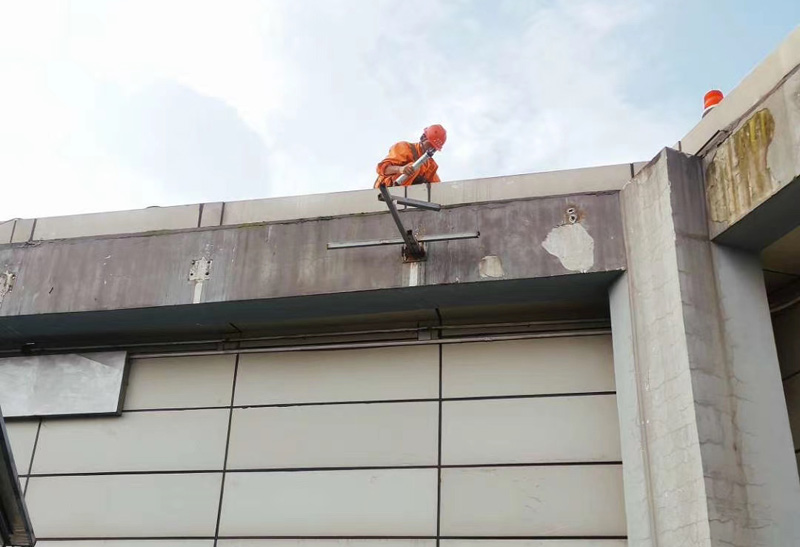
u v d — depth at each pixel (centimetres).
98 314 1099
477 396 1025
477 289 1002
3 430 647
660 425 862
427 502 986
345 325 1104
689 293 859
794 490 798
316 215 1106
